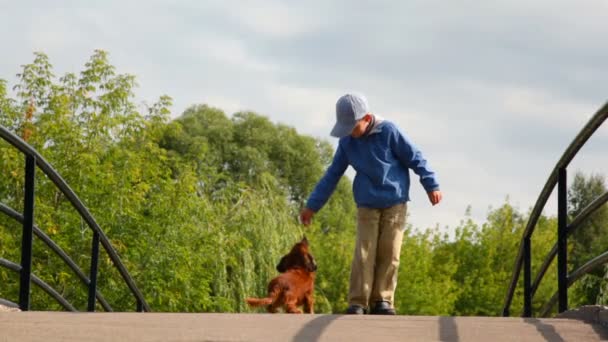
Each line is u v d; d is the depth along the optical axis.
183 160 24.64
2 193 20.28
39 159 6.12
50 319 4.83
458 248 39.94
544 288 38.44
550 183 6.77
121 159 21.58
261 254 23.27
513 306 38.00
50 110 21.38
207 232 22.19
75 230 20.23
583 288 28.03
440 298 34.38
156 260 21.03
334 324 4.80
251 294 22.50
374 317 5.15
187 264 21.34
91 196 20.80
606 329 4.74
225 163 44.88
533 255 39.16
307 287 7.67
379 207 6.99
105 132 21.81
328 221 45.75
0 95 21.47
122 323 4.67
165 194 21.95
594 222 46.75
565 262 6.39
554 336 4.54
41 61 21.53
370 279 6.99
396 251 7.04
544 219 47.28
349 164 7.21
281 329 4.56
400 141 6.97
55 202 20.67
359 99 6.96
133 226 21.30
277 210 24.91
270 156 47.12
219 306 21.84
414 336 4.46
